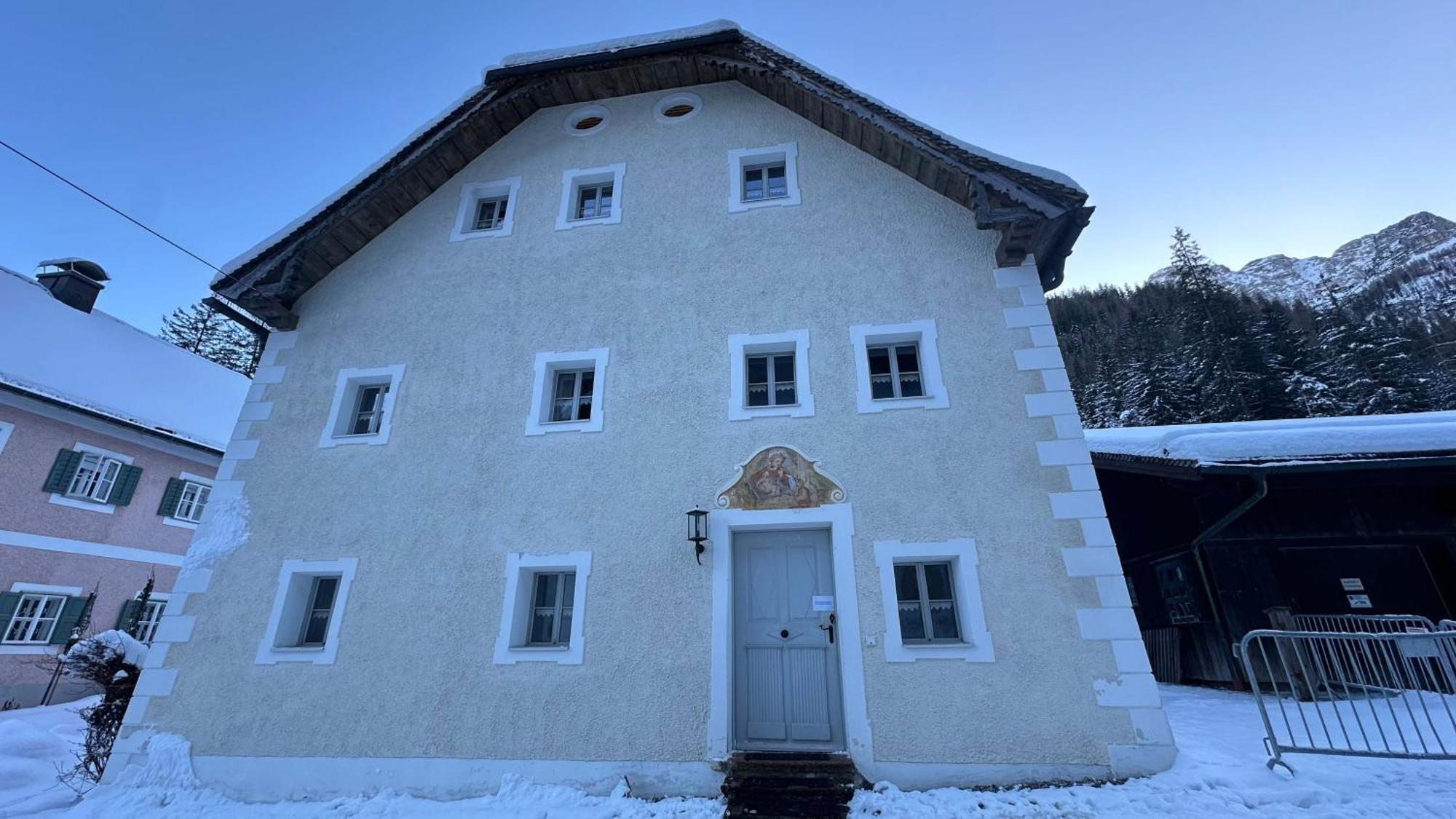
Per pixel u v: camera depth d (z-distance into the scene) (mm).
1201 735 6734
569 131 10719
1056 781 6012
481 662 7219
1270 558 9180
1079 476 7059
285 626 7773
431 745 6941
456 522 7941
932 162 8406
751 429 7820
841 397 7828
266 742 7148
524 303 9227
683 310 8711
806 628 7168
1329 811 4926
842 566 7035
